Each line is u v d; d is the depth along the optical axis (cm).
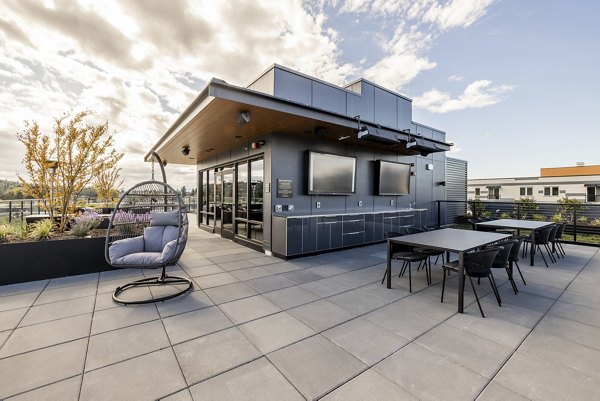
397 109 796
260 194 580
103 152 512
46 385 160
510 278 327
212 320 249
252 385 161
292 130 524
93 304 285
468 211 1129
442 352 198
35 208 739
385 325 241
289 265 452
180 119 484
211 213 845
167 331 228
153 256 315
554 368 178
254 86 591
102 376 169
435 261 470
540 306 285
